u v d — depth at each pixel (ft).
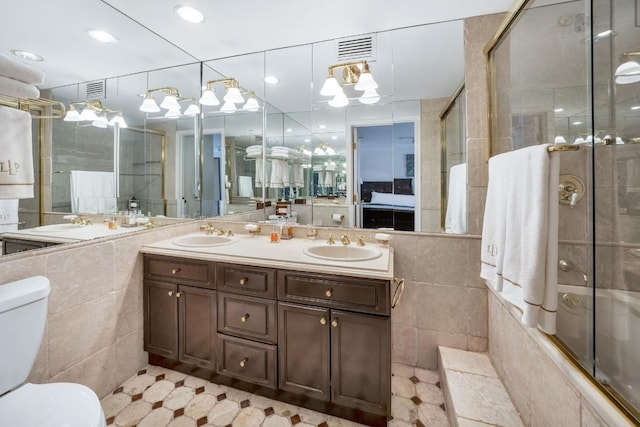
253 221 7.45
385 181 6.41
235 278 5.03
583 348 3.18
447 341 5.88
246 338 5.01
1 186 3.52
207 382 5.52
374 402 4.34
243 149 7.47
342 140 6.66
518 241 3.56
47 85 4.47
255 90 7.30
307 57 6.77
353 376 4.43
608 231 3.97
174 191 7.20
